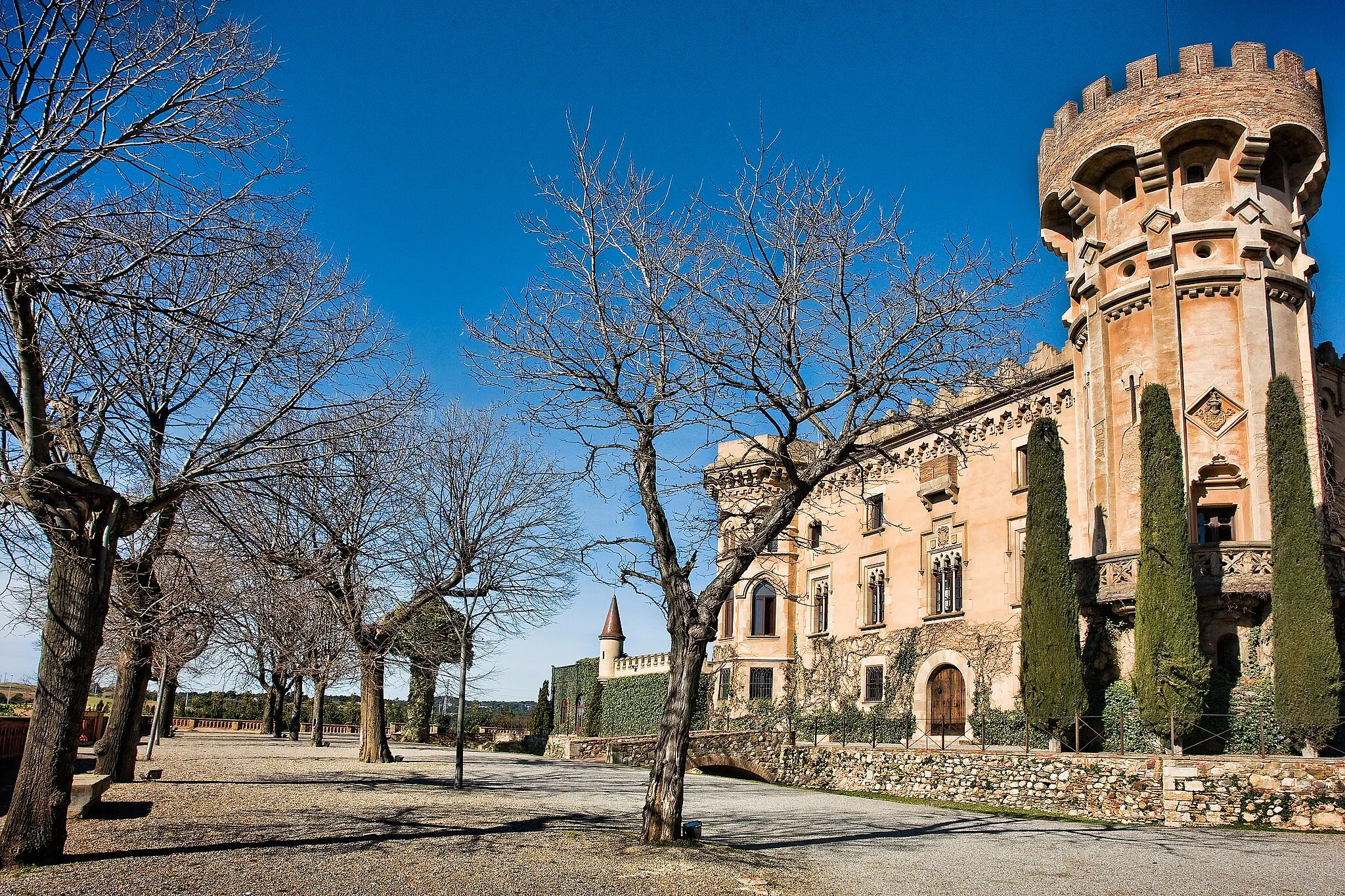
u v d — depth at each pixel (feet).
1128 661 81.56
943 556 113.60
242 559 64.08
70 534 37.60
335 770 82.38
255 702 237.66
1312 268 86.53
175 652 76.79
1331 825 59.06
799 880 39.50
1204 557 76.23
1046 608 83.71
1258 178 86.58
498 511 86.58
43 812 36.35
